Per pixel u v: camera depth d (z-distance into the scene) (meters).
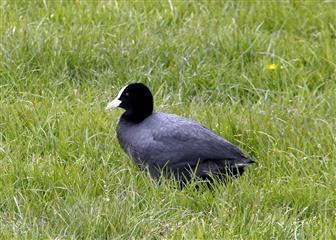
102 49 13.72
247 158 10.52
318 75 13.68
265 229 9.28
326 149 11.48
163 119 10.91
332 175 10.75
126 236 9.30
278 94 13.19
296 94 13.37
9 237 9.08
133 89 11.02
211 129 11.86
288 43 14.51
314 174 10.80
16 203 9.69
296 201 10.08
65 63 13.32
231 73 13.53
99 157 11.30
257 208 9.81
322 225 9.50
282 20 15.30
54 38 13.70
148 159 10.72
